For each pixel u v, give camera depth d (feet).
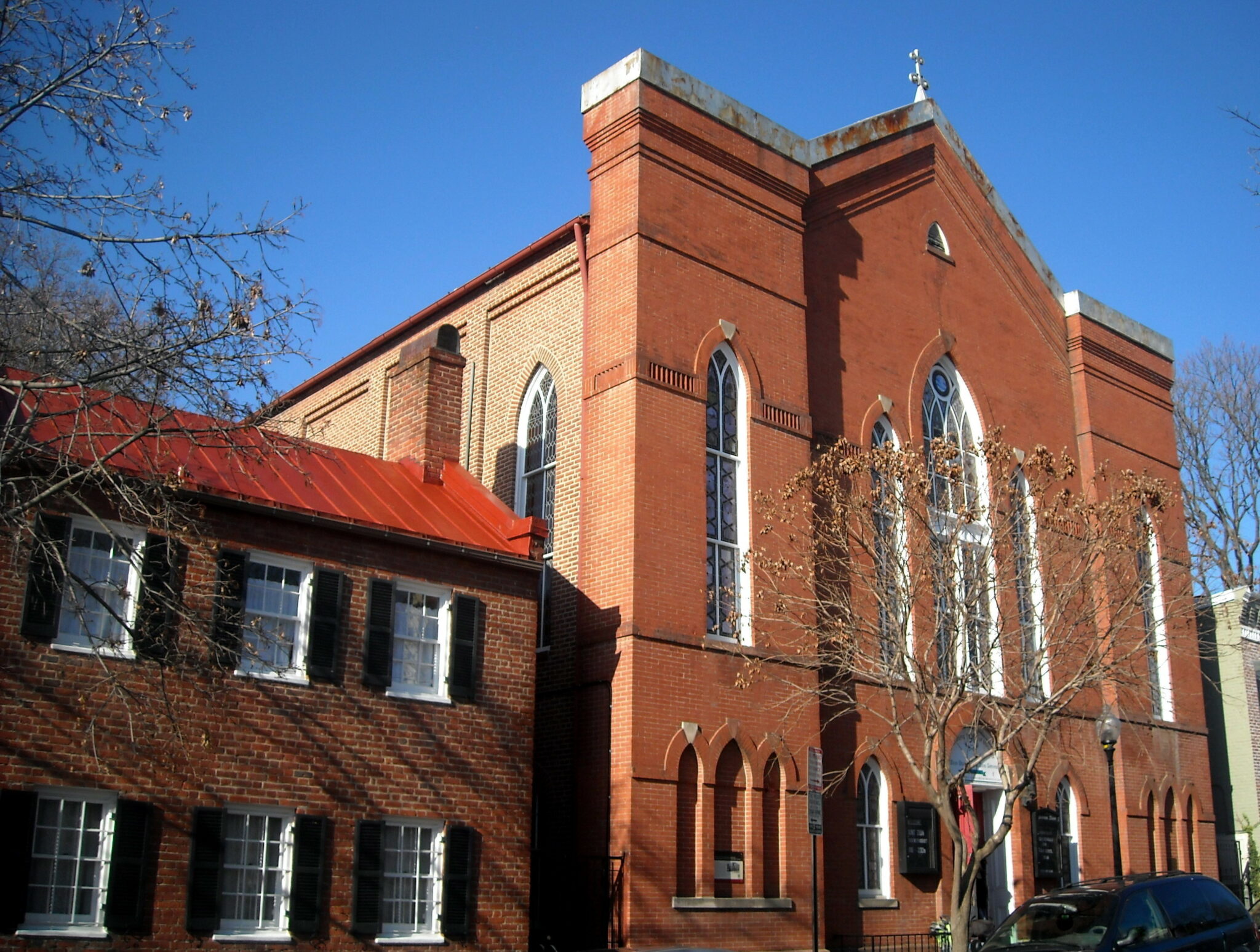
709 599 72.43
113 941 46.73
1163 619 83.35
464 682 59.21
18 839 45.19
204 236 42.47
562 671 71.67
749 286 78.79
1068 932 50.21
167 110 42.91
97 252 41.47
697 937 65.21
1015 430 100.12
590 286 75.82
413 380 71.92
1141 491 74.33
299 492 59.31
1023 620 77.77
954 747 82.69
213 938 49.21
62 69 42.24
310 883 52.19
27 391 42.32
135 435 41.93
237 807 51.06
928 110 98.73
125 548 42.65
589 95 78.59
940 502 75.72
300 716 53.57
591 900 64.64
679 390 72.90
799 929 70.08
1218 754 115.44
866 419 86.12
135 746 48.55
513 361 85.97
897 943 76.64
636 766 65.10
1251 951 53.93
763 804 70.59
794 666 73.72
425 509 64.54
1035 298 106.11
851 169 90.22
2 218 42.04
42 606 47.44
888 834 78.54
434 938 55.47
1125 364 111.96
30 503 40.42
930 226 97.25
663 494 70.54
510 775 59.88
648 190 74.74
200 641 50.80
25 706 46.60
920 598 75.31
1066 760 93.35
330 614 55.52
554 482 79.46
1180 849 102.12
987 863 88.43
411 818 56.03
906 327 92.12
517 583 62.49
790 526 76.18
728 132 79.97
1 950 44.19
